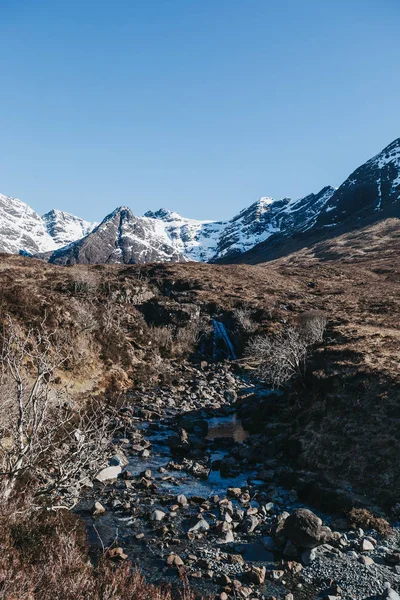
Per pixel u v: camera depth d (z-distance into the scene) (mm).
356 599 11172
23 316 29766
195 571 12102
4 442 15234
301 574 12266
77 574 7543
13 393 11109
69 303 38281
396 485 16344
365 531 14500
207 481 18969
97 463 10758
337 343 35000
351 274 92188
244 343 50406
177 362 45812
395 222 152375
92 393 29500
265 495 17312
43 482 12367
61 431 16391
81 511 15406
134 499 16672
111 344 37625
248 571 12023
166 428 26484
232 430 26641
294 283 79000
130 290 56031
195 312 54688
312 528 13094
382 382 23047
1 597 6145
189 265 81938
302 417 24344
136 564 12375
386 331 38938
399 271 92312
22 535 8844
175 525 14797
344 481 17438
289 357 30625
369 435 19516
